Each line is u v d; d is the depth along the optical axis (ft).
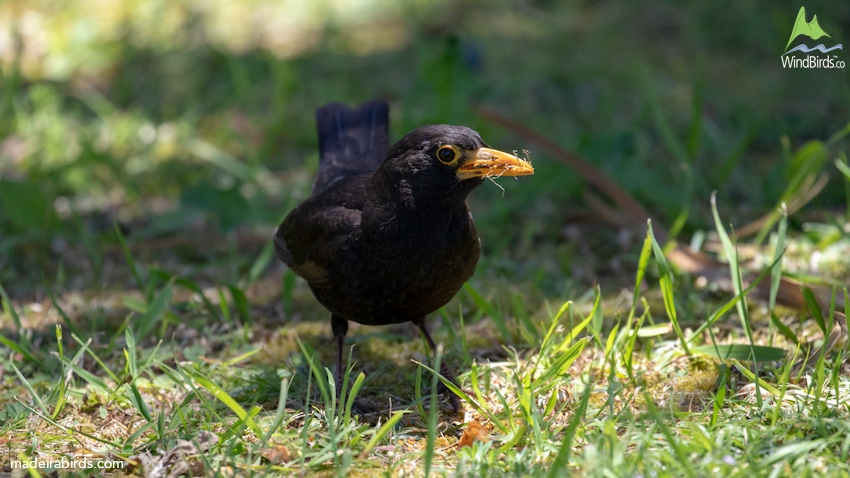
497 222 39.29
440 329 31.35
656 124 46.34
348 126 32.86
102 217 41.29
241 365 29.12
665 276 26.11
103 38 59.11
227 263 37.27
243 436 23.52
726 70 52.06
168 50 57.72
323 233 25.48
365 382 27.61
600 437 21.34
